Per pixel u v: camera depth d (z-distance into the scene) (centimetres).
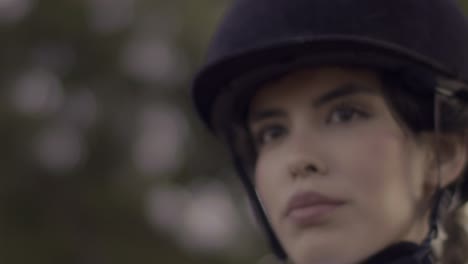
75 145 629
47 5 628
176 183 614
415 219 143
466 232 163
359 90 142
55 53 636
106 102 622
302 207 138
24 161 623
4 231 605
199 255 603
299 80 144
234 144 169
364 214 137
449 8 155
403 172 141
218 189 610
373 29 141
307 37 139
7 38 630
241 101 156
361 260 136
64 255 608
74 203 624
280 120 146
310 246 137
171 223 618
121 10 626
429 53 145
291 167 140
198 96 165
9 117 619
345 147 139
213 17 596
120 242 612
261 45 142
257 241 596
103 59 626
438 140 145
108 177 626
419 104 145
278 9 146
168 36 600
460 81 148
